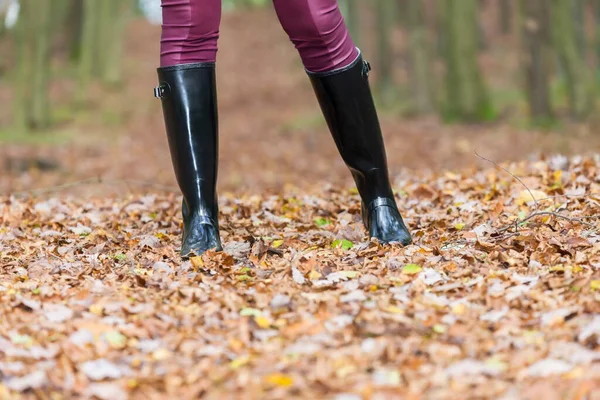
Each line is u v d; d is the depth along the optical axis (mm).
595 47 35688
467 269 4332
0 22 39250
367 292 4070
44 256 5273
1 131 26609
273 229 5898
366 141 4969
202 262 4594
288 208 6883
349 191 7617
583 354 3135
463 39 28250
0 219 7055
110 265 4902
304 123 29672
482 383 2957
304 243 5297
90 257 5133
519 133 24297
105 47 38625
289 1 4680
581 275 4094
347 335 3461
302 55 4848
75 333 3580
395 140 25062
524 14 25656
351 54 4852
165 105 4852
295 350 3332
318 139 26297
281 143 25922
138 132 29688
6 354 3391
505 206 6133
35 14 27219
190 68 4793
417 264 4500
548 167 7801
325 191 8023
